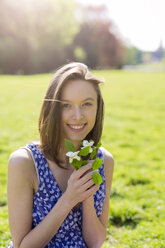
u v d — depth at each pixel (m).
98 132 2.49
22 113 13.78
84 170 2.05
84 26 64.94
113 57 75.81
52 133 2.24
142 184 6.23
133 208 4.80
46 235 2.12
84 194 2.08
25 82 27.64
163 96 20.77
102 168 2.54
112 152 8.09
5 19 48.38
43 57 51.22
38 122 2.33
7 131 10.44
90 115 2.26
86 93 2.22
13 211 2.21
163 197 5.54
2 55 47.72
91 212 2.32
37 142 2.41
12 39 49.69
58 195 2.27
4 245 3.70
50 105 2.24
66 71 2.25
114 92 22.45
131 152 8.48
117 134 10.70
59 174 2.32
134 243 3.97
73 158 2.03
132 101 18.56
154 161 7.85
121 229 4.42
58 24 51.22
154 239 4.06
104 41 73.56
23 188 2.21
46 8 49.19
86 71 2.28
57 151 2.29
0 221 4.34
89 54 63.66
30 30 49.81
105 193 2.59
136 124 12.62
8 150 8.13
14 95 19.59
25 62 50.00
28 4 48.50
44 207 2.26
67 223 2.30
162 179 6.48
